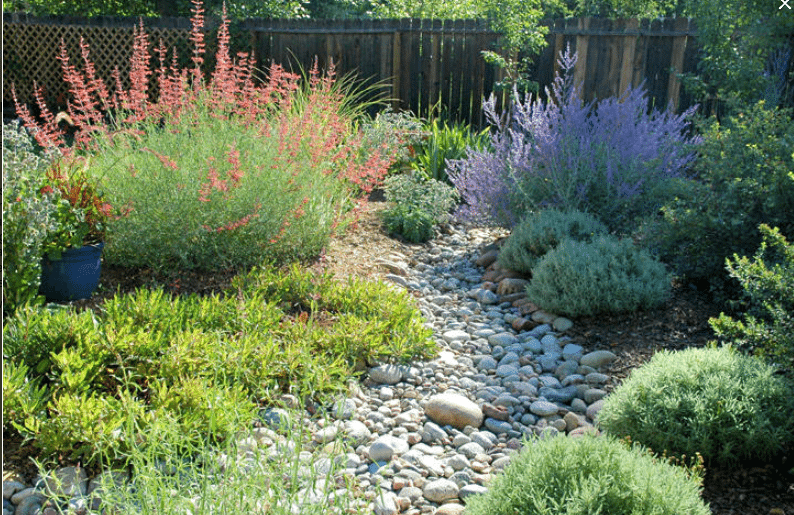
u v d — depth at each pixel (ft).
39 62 40.52
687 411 9.70
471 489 9.43
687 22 30.09
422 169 27.55
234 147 16.22
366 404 11.96
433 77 35.01
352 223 20.26
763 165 15.39
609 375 13.24
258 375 11.69
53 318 11.81
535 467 7.67
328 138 18.97
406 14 54.60
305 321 14.17
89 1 46.98
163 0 47.39
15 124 13.39
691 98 30.68
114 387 11.14
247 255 16.72
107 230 15.64
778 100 24.73
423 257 20.77
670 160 20.51
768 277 11.07
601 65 31.89
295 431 10.47
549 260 16.37
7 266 12.76
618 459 7.61
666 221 16.98
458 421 11.51
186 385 10.32
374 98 36.01
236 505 7.61
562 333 15.31
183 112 17.65
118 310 12.89
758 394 9.70
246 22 37.73
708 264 15.98
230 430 8.57
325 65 36.60
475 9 51.67
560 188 20.04
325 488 8.04
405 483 9.72
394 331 14.08
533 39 31.14
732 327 11.14
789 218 15.34
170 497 7.61
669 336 14.52
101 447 9.25
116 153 17.35
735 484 9.16
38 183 13.96
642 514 7.06
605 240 16.81
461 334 15.33
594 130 21.11
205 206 16.30
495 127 34.55
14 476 8.97
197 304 13.88
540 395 12.69
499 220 21.43
